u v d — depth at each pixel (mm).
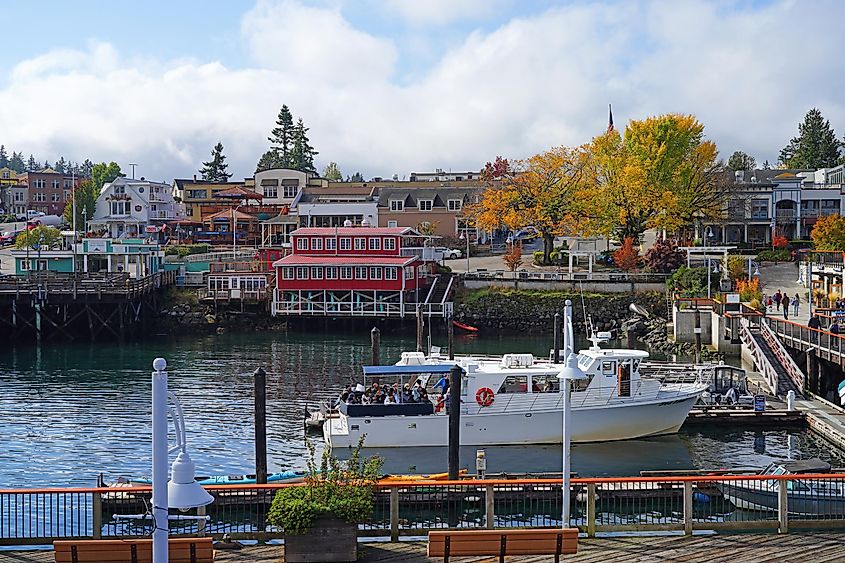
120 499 27844
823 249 86125
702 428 42562
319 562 19250
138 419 46344
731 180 111875
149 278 83438
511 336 80188
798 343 50906
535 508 28219
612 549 20125
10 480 35562
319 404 49688
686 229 105875
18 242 118625
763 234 111500
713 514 27359
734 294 68562
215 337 80062
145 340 78500
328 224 117812
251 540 20922
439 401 39125
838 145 165500
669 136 95812
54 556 18188
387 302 83688
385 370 39125
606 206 92500
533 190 95062
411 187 129875
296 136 191750
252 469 37000
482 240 119875
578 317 82750
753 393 46938
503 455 38344
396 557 19797
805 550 19922
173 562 17969
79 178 190125
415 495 25766
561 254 97812
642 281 83938
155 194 141125
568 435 21062
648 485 28328
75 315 78188
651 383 41344
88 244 91375
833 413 42812
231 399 51375
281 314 83625
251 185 155625
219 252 110500
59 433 43375
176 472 14352
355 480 20125
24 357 68562
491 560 19531
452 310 81688
